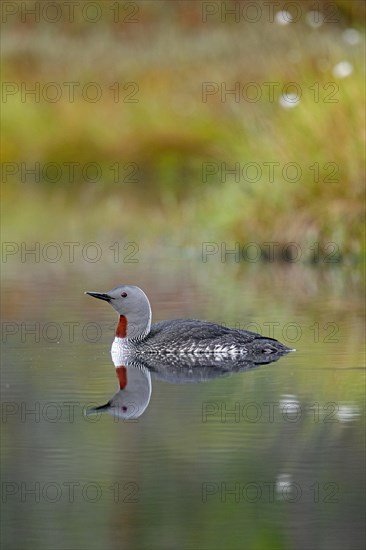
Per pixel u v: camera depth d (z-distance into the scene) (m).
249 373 10.80
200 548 6.62
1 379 10.62
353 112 18.53
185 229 20.69
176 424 8.97
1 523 7.05
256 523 6.99
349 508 7.20
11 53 33.59
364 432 8.66
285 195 19.09
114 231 22.08
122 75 31.78
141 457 8.14
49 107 30.47
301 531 6.84
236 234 19.45
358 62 19.14
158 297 15.23
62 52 33.81
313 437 8.55
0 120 30.08
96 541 6.76
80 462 8.06
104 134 29.52
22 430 8.88
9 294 15.65
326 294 15.45
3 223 23.69
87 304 14.79
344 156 18.58
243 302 14.79
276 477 7.70
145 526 6.97
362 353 11.59
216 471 7.81
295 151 19.03
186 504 7.27
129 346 11.73
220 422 8.98
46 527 7.01
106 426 8.95
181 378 10.63
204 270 17.97
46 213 25.02
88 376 10.73
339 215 18.39
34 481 7.70
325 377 10.52
